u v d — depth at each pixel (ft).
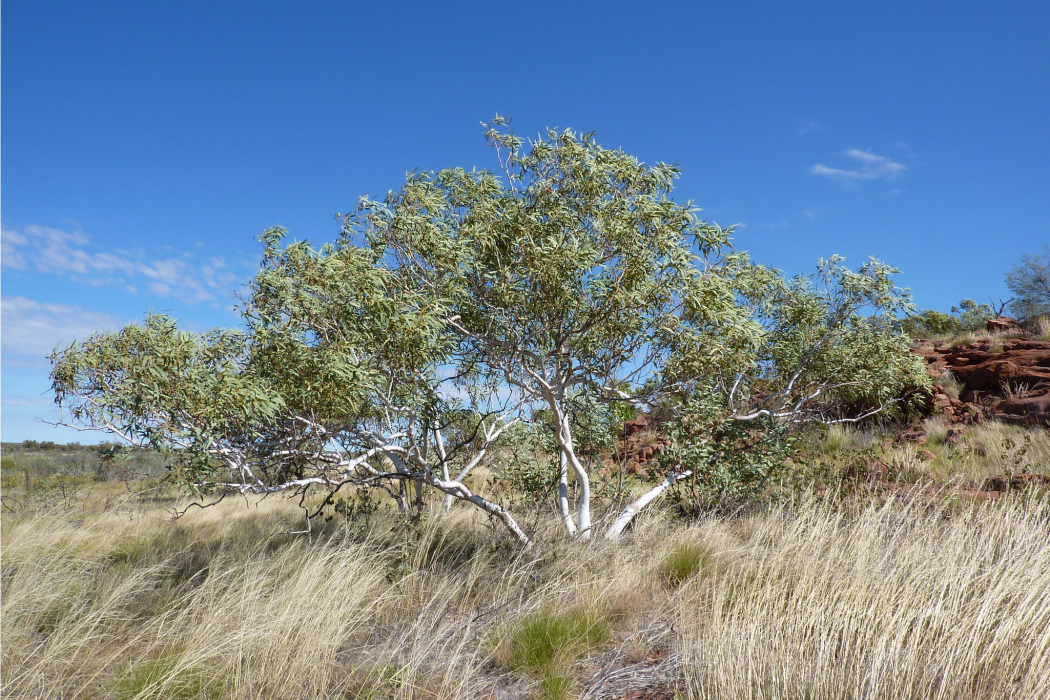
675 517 25.21
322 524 28.53
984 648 10.41
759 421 26.63
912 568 14.75
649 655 13.17
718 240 20.17
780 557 16.47
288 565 19.29
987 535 16.74
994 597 12.01
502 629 14.25
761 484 25.63
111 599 15.89
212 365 17.13
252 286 18.16
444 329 20.44
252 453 18.25
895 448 36.14
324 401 17.40
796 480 26.37
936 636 11.18
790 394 27.73
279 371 17.44
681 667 12.16
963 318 88.79
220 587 16.96
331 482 19.22
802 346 27.40
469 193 21.02
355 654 14.14
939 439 37.68
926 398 42.29
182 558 24.13
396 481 29.86
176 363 15.43
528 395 21.65
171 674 11.89
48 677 12.71
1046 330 54.19
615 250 19.35
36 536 23.44
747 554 17.89
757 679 10.00
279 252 18.47
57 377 15.20
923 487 24.67
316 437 18.34
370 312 16.75
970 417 39.37
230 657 12.68
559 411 21.34
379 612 16.40
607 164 20.10
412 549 20.27
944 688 9.34
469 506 31.37
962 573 13.56
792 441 26.91
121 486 53.83
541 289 18.84
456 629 14.62
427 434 22.98
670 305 19.13
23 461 82.48
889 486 26.09
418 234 19.04
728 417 23.98
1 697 11.70
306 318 17.06
